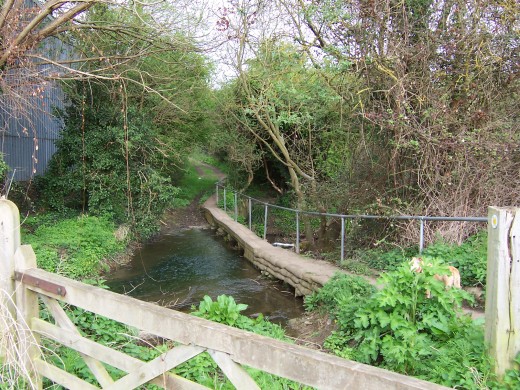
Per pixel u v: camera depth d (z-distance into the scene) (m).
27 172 11.53
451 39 6.76
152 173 10.90
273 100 9.02
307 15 7.59
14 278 2.47
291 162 10.04
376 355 3.52
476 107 6.72
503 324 2.69
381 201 7.32
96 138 10.30
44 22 8.36
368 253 7.24
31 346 2.48
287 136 10.52
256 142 14.63
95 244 8.62
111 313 2.02
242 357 1.58
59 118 10.77
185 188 20.97
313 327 5.59
